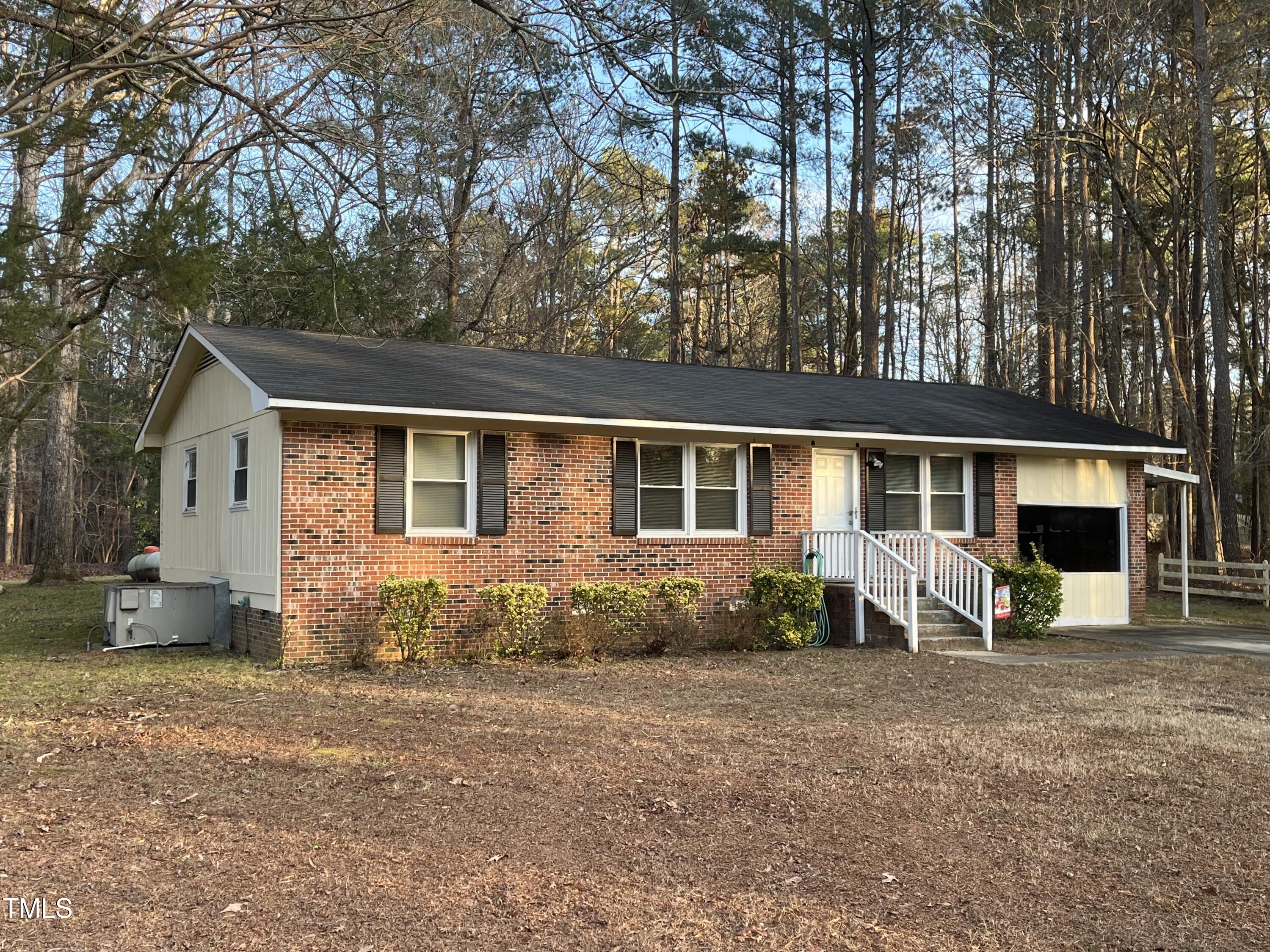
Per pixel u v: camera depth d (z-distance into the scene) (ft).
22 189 50.67
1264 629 61.87
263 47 33.32
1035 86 101.30
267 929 15.65
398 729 29.48
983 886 18.11
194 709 32.07
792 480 54.34
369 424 43.60
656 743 28.22
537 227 90.99
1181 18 90.84
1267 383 107.86
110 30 33.96
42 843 19.25
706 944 15.48
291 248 63.87
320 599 42.29
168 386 56.75
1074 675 42.06
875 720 32.07
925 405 64.28
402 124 57.62
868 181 103.76
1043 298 103.96
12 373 42.93
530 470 47.42
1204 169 85.97
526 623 44.88
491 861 18.79
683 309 157.48
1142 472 65.67
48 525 87.10
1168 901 17.60
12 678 37.55
